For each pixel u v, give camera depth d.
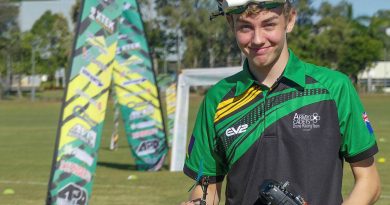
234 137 3.19
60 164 9.06
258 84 3.19
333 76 3.16
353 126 3.14
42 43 74.50
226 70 14.96
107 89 9.52
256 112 3.17
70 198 9.12
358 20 65.50
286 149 3.11
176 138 15.70
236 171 3.20
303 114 3.11
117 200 11.58
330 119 3.10
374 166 3.22
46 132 29.59
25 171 16.17
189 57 61.88
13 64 72.31
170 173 15.27
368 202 3.16
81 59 9.33
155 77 15.83
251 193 3.15
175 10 61.50
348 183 12.11
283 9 3.10
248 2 3.04
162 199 11.68
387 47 69.62
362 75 70.50
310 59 60.53
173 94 20.70
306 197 3.06
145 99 15.78
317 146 3.09
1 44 71.56
